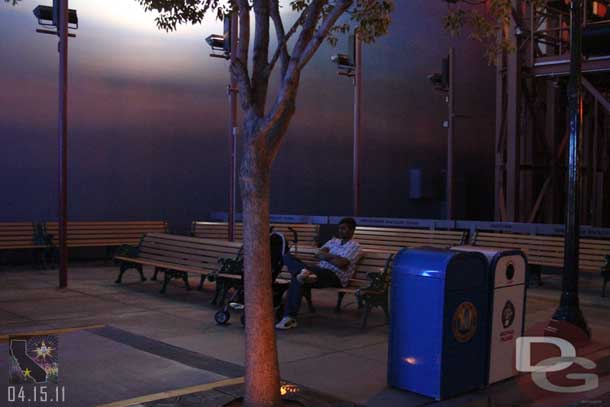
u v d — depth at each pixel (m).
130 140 16.97
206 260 11.10
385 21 6.51
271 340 5.24
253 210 5.21
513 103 16.19
